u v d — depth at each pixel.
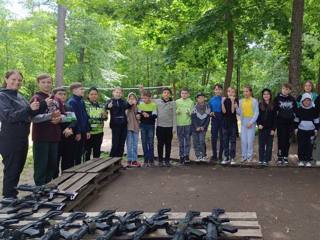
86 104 9.26
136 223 4.61
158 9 14.84
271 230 5.54
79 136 8.30
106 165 8.26
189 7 15.48
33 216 5.14
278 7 13.80
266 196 7.21
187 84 33.91
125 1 14.55
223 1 13.45
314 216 6.12
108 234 4.28
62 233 4.29
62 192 6.07
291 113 9.60
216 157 10.28
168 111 9.99
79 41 27.27
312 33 17.92
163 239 4.49
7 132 6.03
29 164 10.45
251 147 9.94
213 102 10.15
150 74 42.06
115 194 7.44
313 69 21.09
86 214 5.09
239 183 8.17
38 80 6.84
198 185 8.04
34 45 31.16
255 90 29.48
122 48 40.81
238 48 17.38
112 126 9.77
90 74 28.58
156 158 11.09
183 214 5.16
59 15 17.23
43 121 6.67
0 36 30.20
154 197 7.22
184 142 10.18
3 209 5.30
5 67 30.95
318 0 15.49
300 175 8.83
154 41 17.30
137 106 10.06
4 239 4.13
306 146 9.59
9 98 6.02
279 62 22.52
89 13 14.91
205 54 17.56
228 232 4.54
